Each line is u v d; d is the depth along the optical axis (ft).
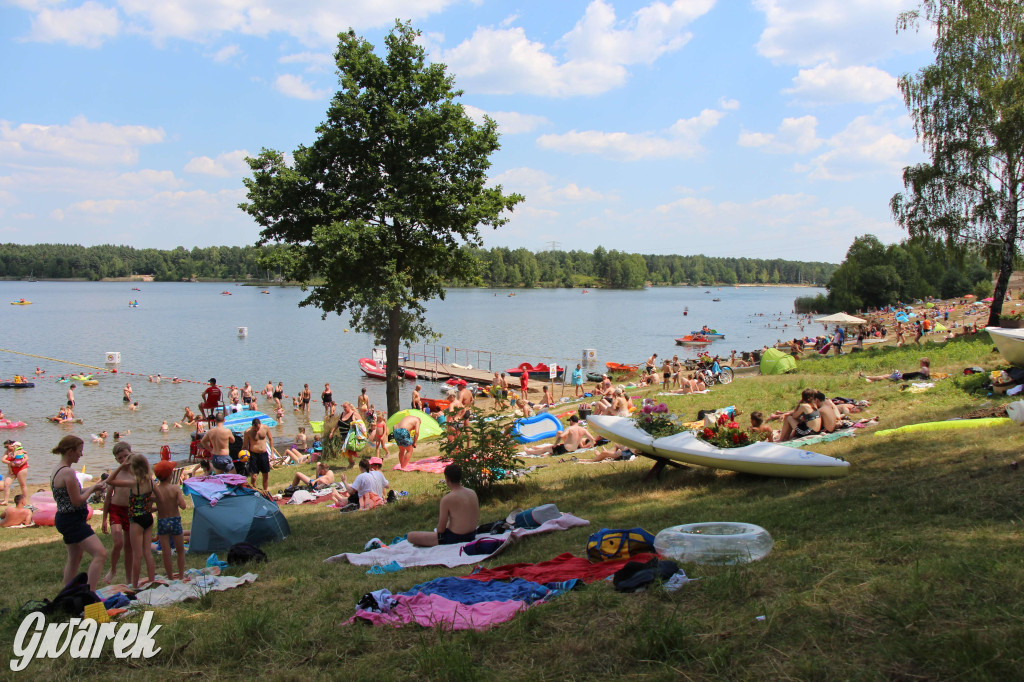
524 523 30.91
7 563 34.17
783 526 25.99
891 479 31.40
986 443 35.24
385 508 41.09
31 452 84.48
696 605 17.40
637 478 41.52
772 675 13.52
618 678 14.17
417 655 15.94
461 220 81.10
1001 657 12.85
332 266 76.59
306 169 78.13
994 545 19.71
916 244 109.50
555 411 88.43
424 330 86.63
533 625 17.26
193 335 249.55
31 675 17.10
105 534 40.19
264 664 16.74
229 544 33.86
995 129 97.86
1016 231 101.76
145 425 101.71
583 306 458.09
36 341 223.71
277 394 123.85
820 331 259.39
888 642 14.12
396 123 76.79
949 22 101.55
